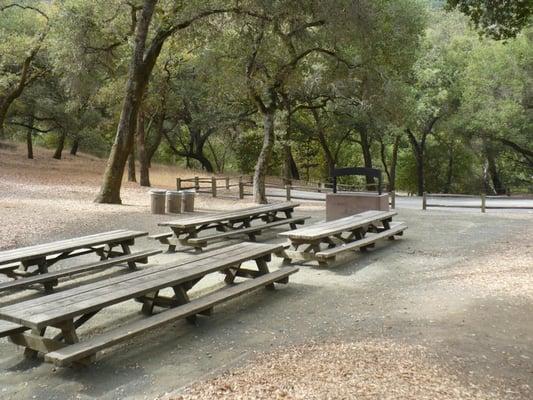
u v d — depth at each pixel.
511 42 28.80
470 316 6.00
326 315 6.20
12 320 4.45
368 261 9.32
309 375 4.21
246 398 3.81
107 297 5.08
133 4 19.20
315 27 20.30
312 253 8.67
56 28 20.02
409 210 17.67
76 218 13.18
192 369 4.68
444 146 42.75
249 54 18.95
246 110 33.97
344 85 20.97
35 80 28.05
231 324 5.95
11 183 20.34
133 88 17.03
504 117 27.84
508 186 44.94
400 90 20.75
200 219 10.46
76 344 4.62
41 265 7.73
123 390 4.28
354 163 48.94
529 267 8.33
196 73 29.06
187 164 43.22
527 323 5.73
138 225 12.95
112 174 16.98
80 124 30.34
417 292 7.16
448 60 34.84
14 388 4.37
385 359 4.57
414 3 23.92
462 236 11.88
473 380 4.16
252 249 7.52
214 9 17.39
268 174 44.44
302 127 35.75
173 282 5.76
